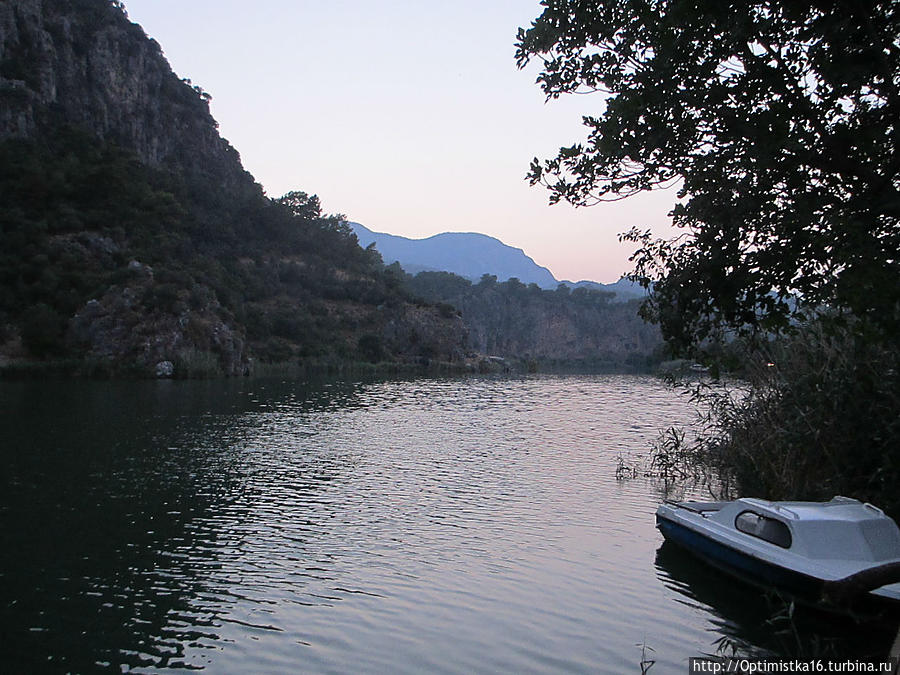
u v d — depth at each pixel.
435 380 107.12
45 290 98.50
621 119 10.62
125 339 92.50
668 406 61.03
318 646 11.30
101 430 36.41
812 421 18.17
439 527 18.70
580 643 11.47
